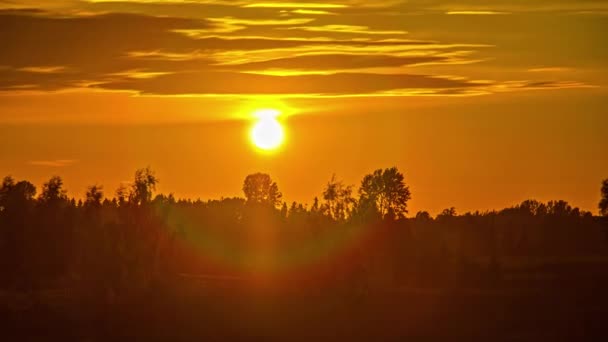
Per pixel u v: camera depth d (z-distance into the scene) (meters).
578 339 151.50
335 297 168.75
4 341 151.00
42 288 176.88
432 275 182.25
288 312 163.62
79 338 153.12
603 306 164.38
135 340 153.62
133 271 177.12
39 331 155.00
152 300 167.00
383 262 184.88
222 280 181.88
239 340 153.88
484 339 151.62
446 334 154.25
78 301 166.25
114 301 166.25
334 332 156.12
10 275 183.38
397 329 156.88
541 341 150.50
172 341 153.38
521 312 162.50
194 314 162.50
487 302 166.38
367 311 163.25
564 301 167.75
